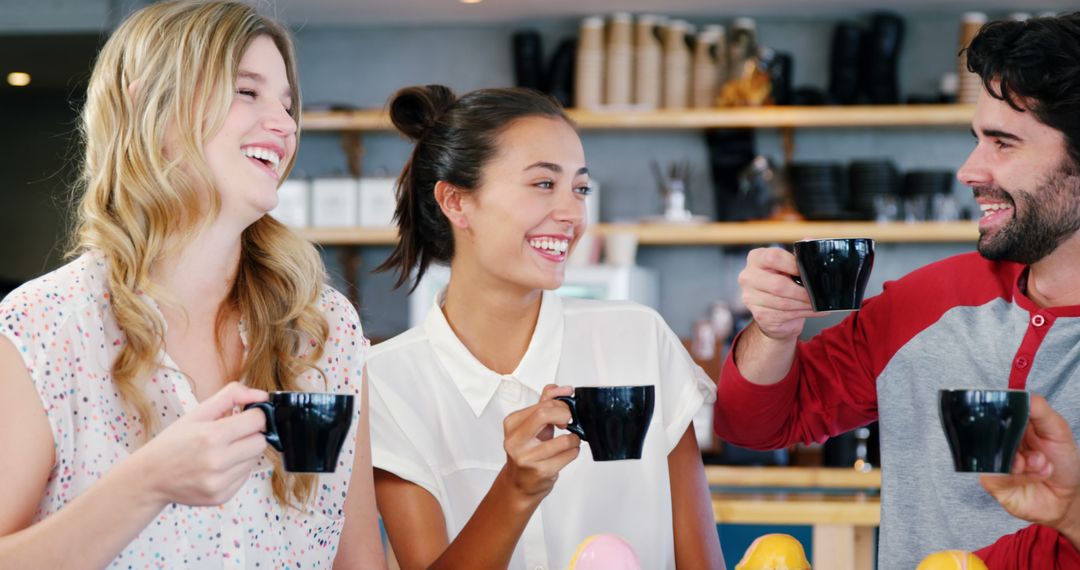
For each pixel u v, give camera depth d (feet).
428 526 5.52
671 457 5.91
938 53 16.52
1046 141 4.77
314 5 16.56
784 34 16.80
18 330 4.08
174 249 4.36
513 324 5.75
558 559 5.58
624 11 16.65
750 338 5.72
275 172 4.49
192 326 4.61
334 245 17.28
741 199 16.02
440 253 5.93
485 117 5.56
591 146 17.20
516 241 5.48
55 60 17.75
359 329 5.12
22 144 20.02
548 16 16.97
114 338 4.36
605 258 16.17
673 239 15.87
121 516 3.60
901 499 5.57
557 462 4.48
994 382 5.28
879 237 15.42
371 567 4.98
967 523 5.26
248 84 4.38
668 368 5.96
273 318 4.75
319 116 16.63
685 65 16.15
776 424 5.93
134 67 4.30
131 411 4.35
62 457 4.14
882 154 16.62
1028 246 4.90
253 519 4.47
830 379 5.89
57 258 19.94
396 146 17.56
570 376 5.82
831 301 4.60
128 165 4.29
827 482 12.78
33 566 3.60
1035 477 4.00
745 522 10.58
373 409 5.64
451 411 5.69
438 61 17.47
